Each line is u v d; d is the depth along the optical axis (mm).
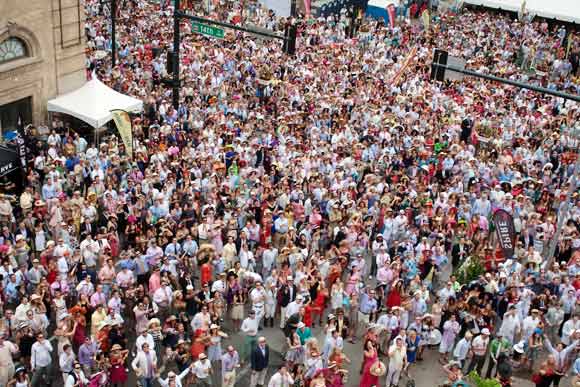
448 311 16953
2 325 14539
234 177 22625
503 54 44312
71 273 16562
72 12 25938
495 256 20125
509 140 29781
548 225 21938
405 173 25000
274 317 17891
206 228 19188
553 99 36000
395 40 43656
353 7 49875
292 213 20688
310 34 41656
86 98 25594
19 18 23641
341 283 17391
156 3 43156
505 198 22547
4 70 23578
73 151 23406
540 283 18547
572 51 44406
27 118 25562
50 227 18969
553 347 17250
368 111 30203
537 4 50125
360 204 21500
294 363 14883
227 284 16953
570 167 27094
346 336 17609
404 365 15789
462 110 31953
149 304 15758
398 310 16469
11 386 13031
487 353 17266
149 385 14148
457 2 53094
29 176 20625
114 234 18328
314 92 32219
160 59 32469
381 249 19391
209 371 14133
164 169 21938
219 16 42594
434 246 19500
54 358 15539
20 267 16750
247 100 30969
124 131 22375
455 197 22406
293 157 24531
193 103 28547
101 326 14617
